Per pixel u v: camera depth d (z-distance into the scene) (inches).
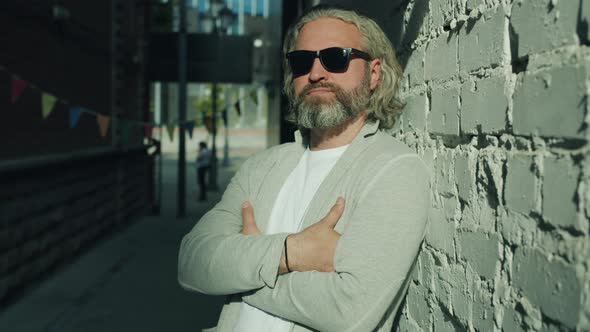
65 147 263.0
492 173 45.3
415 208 53.6
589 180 32.0
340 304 50.2
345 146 61.9
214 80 428.5
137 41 419.2
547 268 36.5
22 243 210.5
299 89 60.8
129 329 177.3
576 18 33.8
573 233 33.7
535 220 38.4
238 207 68.2
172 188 660.7
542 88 37.6
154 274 249.4
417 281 65.4
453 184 54.6
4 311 193.3
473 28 50.2
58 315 190.2
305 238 53.7
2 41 189.5
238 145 1763.0
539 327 37.5
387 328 59.8
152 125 319.3
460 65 53.3
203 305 203.8
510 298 42.1
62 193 255.9
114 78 349.1
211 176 639.8
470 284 49.7
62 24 247.9
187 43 424.8
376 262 50.9
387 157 55.6
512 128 42.3
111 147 345.4
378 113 63.4
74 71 274.1
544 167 37.1
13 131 201.8
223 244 57.9
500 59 44.5
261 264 53.8
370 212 52.6
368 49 61.3
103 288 225.6
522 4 41.0
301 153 67.0
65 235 263.1
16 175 198.1
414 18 69.6
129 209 403.9
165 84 528.1
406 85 73.2
